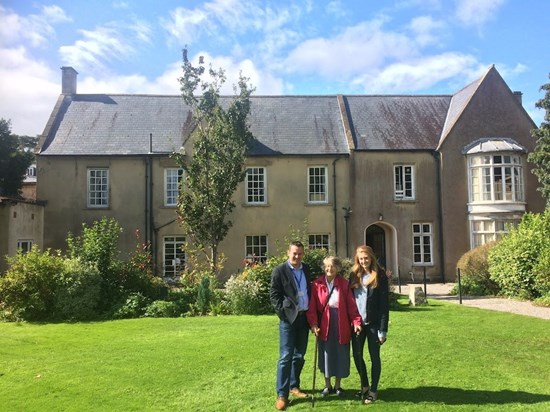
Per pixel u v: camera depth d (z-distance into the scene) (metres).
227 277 21.59
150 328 10.10
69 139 22.14
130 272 13.19
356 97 25.59
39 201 20.66
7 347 8.41
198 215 15.83
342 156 22.53
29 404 5.55
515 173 22.16
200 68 16.58
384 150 22.59
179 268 21.47
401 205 22.58
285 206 22.25
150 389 6.00
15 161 27.38
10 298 11.70
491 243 17.31
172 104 24.56
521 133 23.19
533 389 5.80
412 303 13.38
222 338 8.79
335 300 5.79
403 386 5.97
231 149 15.99
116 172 21.81
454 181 22.72
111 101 24.31
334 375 5.71
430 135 23.52
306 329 5.88
